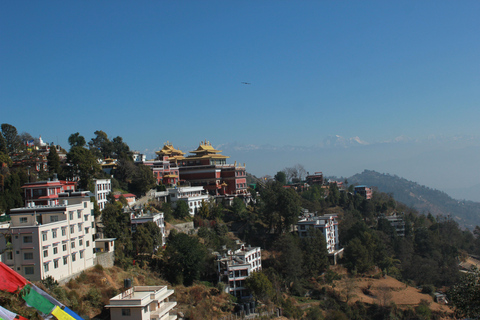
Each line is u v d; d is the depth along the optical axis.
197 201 126.25
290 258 109.06
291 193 129.88
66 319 27.27
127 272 81.25
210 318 78.44
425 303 108.06
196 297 83.50
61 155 141.00
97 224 93.81
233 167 154.38
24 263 63.81
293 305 96.44
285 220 125.50
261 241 124.00
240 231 125.31
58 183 92.94
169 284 85.62
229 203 138.88
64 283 67.94
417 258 132.75
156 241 92.94
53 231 67.44
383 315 102.31
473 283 45.59
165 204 116.94
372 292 113.25
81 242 74.75
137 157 155.75
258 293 91.06
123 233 90.56
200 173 152.12
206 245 104.88
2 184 89.12
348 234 139.62
